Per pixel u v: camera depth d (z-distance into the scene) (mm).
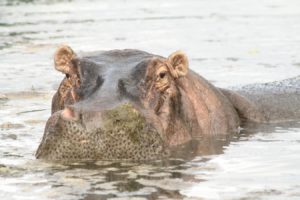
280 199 32219
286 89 56812
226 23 108688
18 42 91000
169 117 42156
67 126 38688
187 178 35719
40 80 67125
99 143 38656
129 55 43812
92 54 44688
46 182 35219
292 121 51562
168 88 42594
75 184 34781
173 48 86375
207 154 40844
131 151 38875
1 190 34031
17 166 38219
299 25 105125
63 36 95625
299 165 38000
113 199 32406
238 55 81125
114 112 38562
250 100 53438
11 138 45344
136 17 116000
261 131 47906
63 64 43562
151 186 34344
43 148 39531
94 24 108000
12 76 69312
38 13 121438
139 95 40562
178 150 41469
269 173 36562
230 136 46062
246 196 32656
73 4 133875
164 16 117250
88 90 40406
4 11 124625
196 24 107875
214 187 34156
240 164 38500
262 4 132875
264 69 72312
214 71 71250
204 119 45719
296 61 77062
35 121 50406
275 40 92062
